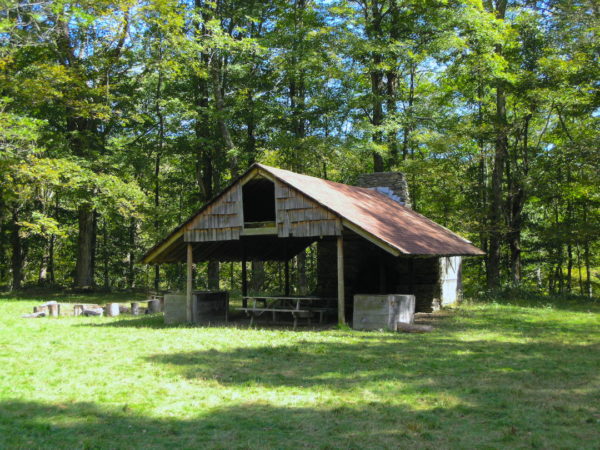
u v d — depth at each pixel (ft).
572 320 52.08
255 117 96.02
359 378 27.27
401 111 95.76
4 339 42.06
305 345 37.83
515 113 95.45
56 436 18.86
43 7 62.80
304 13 93.86
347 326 47.01
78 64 83.46
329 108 93.71
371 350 35.58
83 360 32.60
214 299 56.24
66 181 78.95
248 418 20.75
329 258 66.49
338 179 111.34
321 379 27.12
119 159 89.92
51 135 81.61
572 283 121.39
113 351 35.91
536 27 86.28
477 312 59.98
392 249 43.42
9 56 66.28
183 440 18.34
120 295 91.40
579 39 77.10
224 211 50.67
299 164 91.56
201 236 51.78
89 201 85.10
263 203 60.90
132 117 88.02
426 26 92.02
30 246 120.88
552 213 109.19
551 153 83.71
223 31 99.50
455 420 20.40
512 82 82.53
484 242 108.37
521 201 90.17
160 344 38.86
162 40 83.05
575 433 18.79
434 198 96.89
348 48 91.71
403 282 63.93
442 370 29.12
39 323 54.49
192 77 98.58
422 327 44.39
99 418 20.89
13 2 59.52
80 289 94.89
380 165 99.04
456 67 87.45
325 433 18.98
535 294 82.43
